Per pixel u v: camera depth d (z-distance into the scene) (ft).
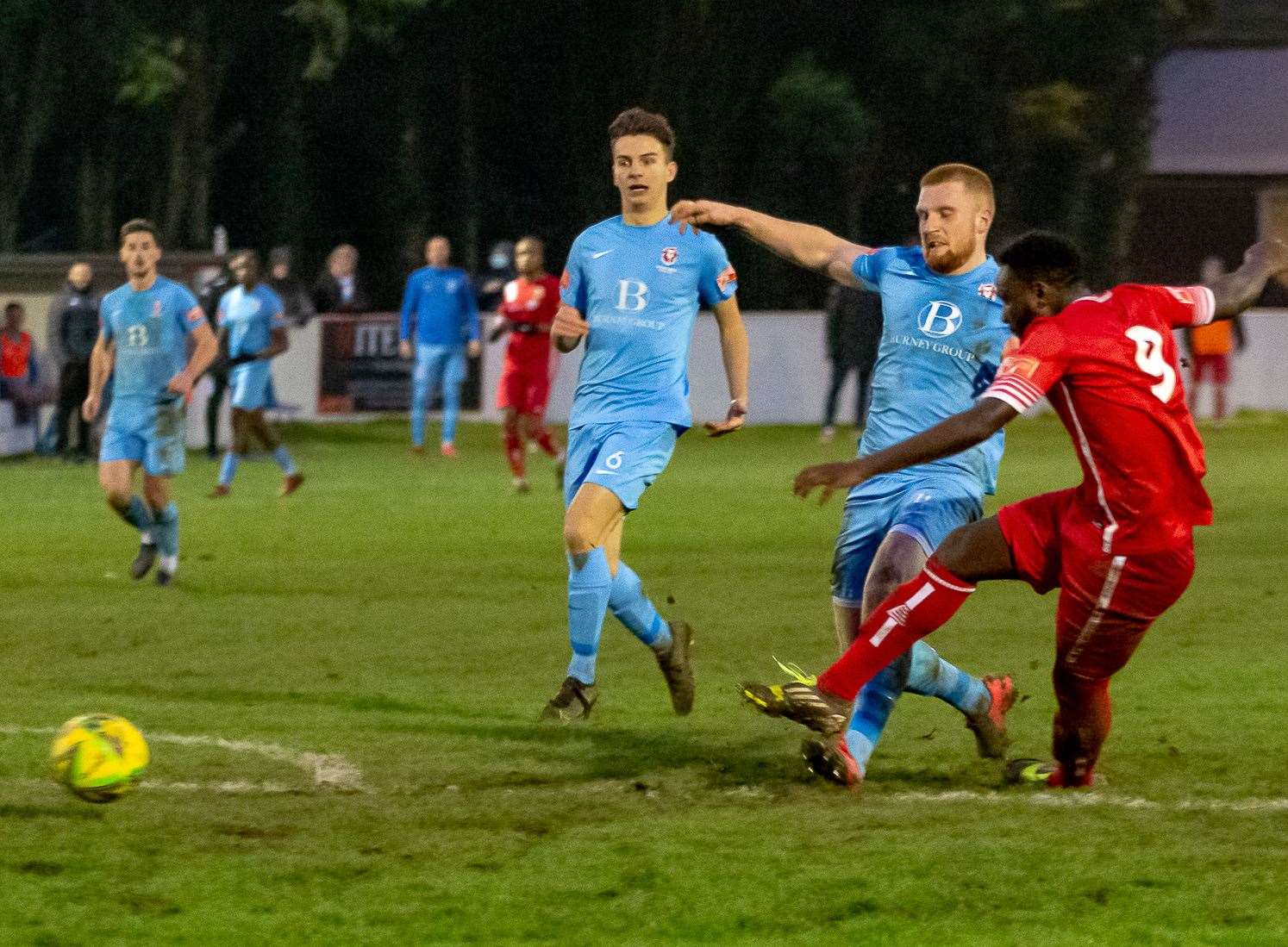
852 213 326.44
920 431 67.41
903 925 49.03
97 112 307.37
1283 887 52.29
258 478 196.54
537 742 72.08
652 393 77.92
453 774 66.39
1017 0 302.25
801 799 62.80
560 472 179.52
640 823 58.90
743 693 61.05
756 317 271.90
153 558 117.91
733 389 80.69
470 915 49.55
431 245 215.92
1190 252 376.68
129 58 290.35
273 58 316.40
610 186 327.26
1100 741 62.49
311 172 347.56
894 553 64.18
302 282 325.21
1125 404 56.75
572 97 325.21
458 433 252.21
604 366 78.28
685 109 315.17
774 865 54.08
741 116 325.42
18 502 171.12
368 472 203.21
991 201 67.26
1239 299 60.23
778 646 95.55
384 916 49.44
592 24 315.78
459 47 325.62
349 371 261.24
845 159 318.24
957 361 67.10
